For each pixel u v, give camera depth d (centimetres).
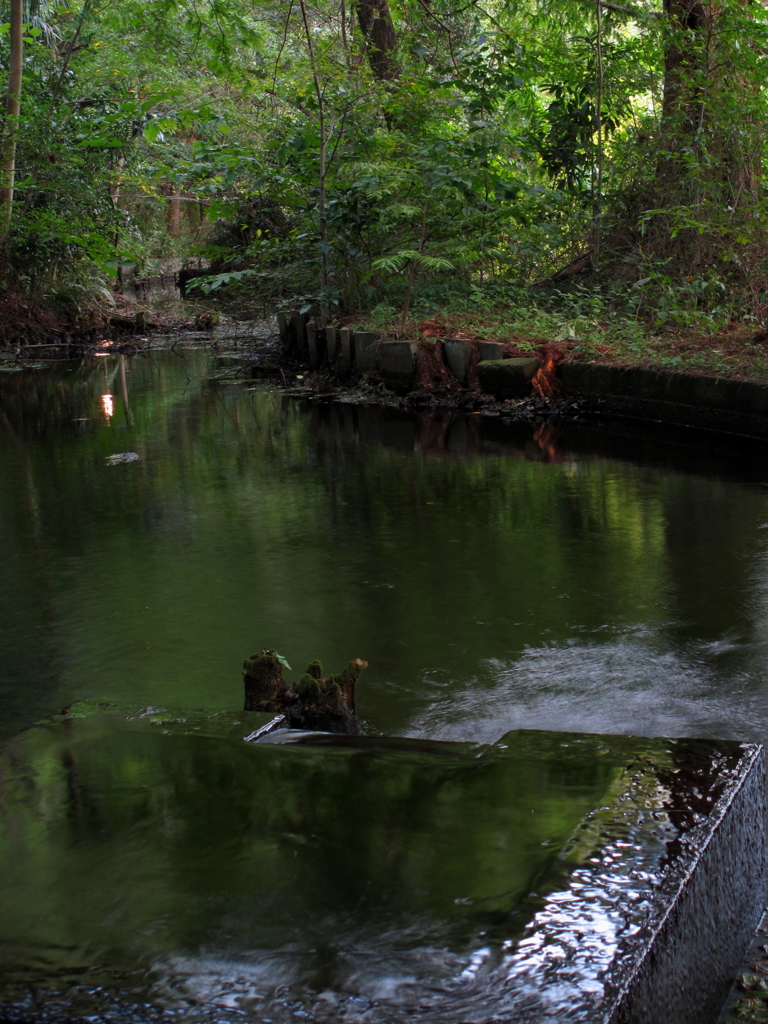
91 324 1853
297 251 1254
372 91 1131
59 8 1969
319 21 1498
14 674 334
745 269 928
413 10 1338
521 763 165
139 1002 101
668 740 175
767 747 255
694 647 337
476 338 1007
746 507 534
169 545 500
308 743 187
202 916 116
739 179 1048
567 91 1284
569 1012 97
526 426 852
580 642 346
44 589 433
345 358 1124
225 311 1830
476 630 363
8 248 1667
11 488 652
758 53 1097
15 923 117
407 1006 98
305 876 125
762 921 160
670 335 930
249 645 354
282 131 1192
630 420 854
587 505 558
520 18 1583
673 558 446
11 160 1600
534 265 1248
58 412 1018
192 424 919
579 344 947
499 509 558
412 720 284
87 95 1820
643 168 1160
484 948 107
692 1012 123
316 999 100
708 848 133
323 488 631
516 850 130
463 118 1298
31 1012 100
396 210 1033
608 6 1262
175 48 1530
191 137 2127
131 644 360
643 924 112
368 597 407
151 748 180
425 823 140
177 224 2850
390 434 834
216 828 141
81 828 143
